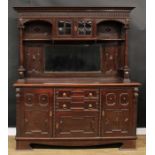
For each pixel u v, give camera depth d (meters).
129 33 5.46
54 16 4.86
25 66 5.20
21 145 4.78
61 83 4.83
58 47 5.23
